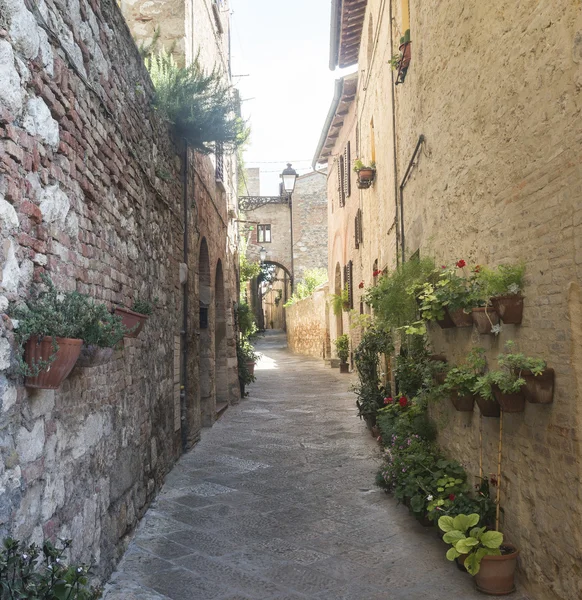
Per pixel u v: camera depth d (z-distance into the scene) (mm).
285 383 17375
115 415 4812
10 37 2900
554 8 3449
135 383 5590
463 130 5105
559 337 3508
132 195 5555
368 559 4707
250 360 16438
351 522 5559
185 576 4426
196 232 9656
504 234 4262
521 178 3963
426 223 6535
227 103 7992
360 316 10633
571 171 3326
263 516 5758
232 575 4449
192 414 8922
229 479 7070
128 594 4121
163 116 7141
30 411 3092
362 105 14406
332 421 10820
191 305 9062
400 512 5805
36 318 2941
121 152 5148
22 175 3031
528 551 3986
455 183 5371
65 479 3607
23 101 3043
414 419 6688
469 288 4895
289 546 5004
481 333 4426
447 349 5871
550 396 3600
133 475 5387
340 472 7301
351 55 15766
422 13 6562
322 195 32688
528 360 3658
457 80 5238
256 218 33312
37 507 3166
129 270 5430
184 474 7305
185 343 8719
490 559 3986
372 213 12930
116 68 5074
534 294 3812
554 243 3543
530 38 3768
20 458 2961
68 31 3842
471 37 4824
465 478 5254
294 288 32562
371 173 12180
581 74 3186
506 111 4164
